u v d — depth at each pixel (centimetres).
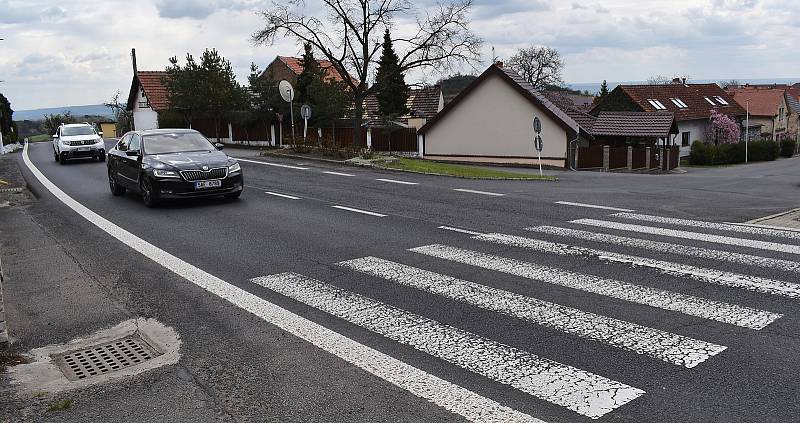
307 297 680
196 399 453
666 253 848
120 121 6712
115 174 1568
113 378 493
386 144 4025
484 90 3694
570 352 516
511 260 822
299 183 1764
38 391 474
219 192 1373
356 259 846
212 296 695
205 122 4369
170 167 1342
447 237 983
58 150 2700
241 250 921
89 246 979
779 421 401
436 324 588
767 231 1002
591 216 1173
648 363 491
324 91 3616
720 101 6262
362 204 1351
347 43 3188
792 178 2597
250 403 444
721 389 445
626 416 412
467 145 3809
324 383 472
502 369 487
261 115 3697
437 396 446
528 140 3578
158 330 596
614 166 3603
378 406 434
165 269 820
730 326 565
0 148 3834
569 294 669
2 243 1017
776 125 7125
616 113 4184
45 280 784
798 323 569
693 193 1612
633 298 651
